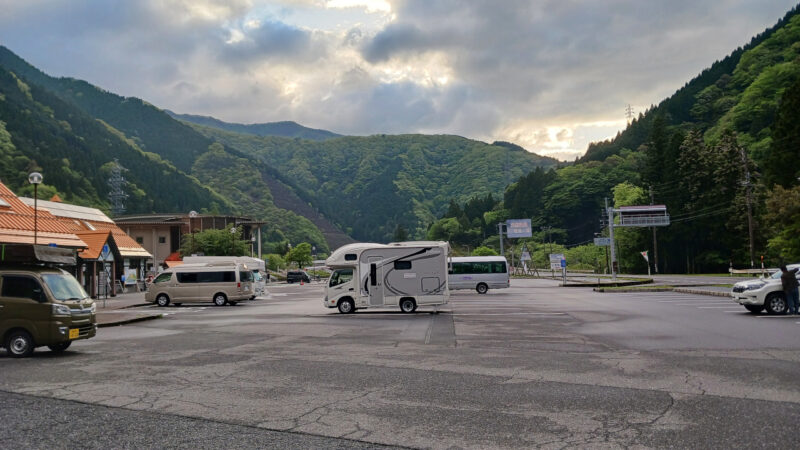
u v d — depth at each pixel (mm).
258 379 10586
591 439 6773
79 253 42875
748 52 134625
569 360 12492
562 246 140375
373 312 27594
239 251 88188
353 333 18406
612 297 35062
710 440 6664
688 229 87438
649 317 21969
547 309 27062
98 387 9969
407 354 13633
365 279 26703
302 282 85438
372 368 11695
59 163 153875
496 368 11586
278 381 10383
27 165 144750
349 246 27375
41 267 14875
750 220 66750
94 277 45250
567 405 8422
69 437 7020
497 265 47406
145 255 59750
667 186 90688
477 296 40562
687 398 8742
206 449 6531
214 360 12922
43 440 6898
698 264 88188
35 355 14188
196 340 16953
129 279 57594
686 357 12578
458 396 9070
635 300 31797
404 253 26703
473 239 192250
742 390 9227
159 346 15648
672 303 28906
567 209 151750
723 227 82750
